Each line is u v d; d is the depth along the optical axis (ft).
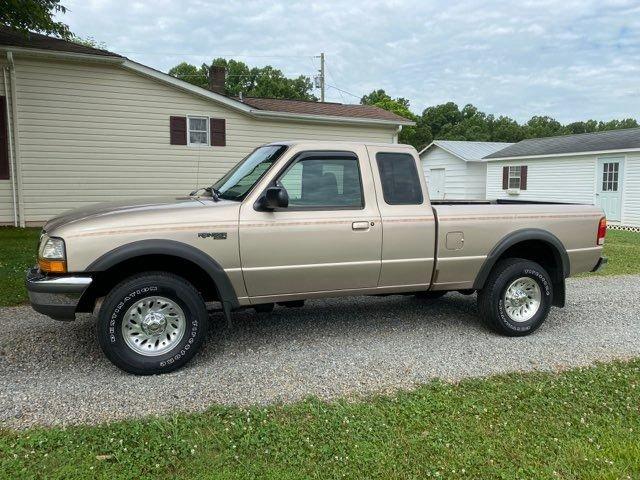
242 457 9.53
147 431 10.31
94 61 40.32
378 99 178.29
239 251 13.84
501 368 14.10
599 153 60.70
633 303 21.75
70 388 12.40
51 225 13.93
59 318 12.99
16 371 13.38
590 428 10.75
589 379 13.28
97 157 42.06
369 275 15.37
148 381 12.91
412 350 15.42
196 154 46.14
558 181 67.46
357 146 15.39
